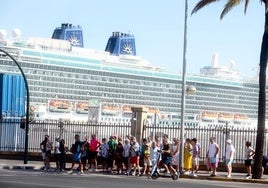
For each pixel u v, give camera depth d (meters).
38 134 42.56
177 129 36.31
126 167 31.53
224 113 114.38
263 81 29.34
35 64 90.25
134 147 30.53
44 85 91.25
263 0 29.53
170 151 29.00
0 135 44.97
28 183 22.30
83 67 96.56
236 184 26.39
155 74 105.50
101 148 33.09
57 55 93.38
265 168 31.97
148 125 37.81
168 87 107.12
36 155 41.78
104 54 105.62
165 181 26.56
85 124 40.03
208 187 23.44
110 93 100.00
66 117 92.50
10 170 31.81
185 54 32.84
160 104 105.62
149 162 30.25
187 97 107.75
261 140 29.00
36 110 88.56
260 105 29.22
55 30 127.31
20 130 43.81
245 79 121.25
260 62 29.53
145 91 104.25
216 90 113.56
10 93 59.22
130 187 21.73
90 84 97.44
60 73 93.38
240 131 34.03
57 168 33.34
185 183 25.48
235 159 33.62
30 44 93.19
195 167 30.52
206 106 111.44
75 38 126.12
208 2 31.19
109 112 97.38
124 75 101.81
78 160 31.53
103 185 22.41
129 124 38.88
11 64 87.62
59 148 33.09
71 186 21.47
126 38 128.75
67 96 94.00
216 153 29.48
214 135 34.81
